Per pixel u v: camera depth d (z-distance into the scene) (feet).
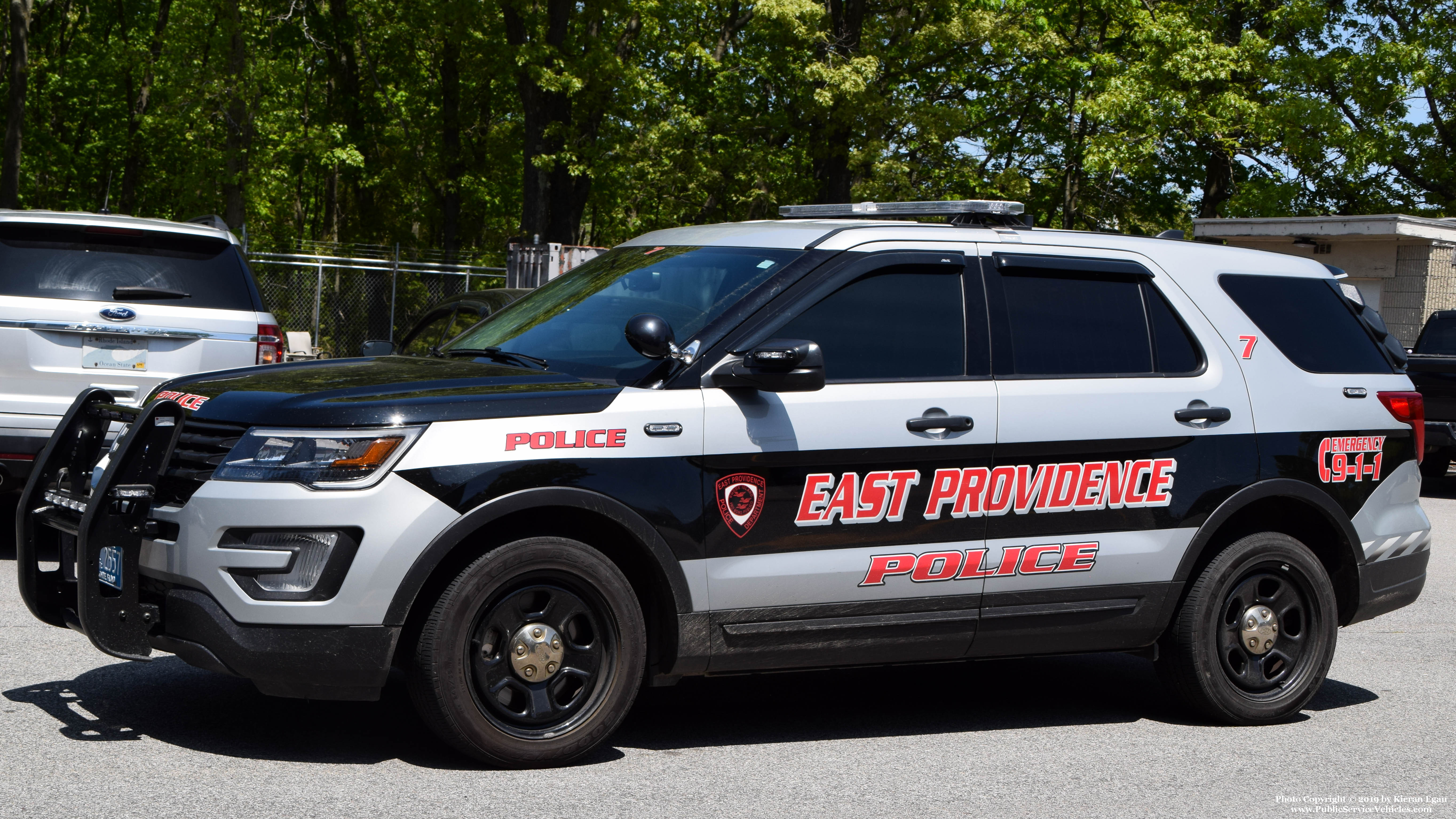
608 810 13.76
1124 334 17.98
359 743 15.79
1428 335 52.13
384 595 13.98
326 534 13.98
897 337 16.57
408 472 14.11
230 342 26.20
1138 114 95.04
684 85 108.06
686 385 15.43
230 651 13.99
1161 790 15.47
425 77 115.44
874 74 89.15
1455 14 91.76
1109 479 17.43
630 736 16.88
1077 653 17.85
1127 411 17.52
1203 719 18.85
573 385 15.29
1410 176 95.96
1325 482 18.98
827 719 18.26
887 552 16.24
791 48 89.56
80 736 15.48
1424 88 92.22
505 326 18.19
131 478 14.79
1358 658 23.59
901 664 16.90
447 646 14.29
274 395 14.82
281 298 77.00
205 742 15.53
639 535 14.97
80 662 18.94
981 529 16.74
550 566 14.73
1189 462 17.94
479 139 117.29
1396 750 17.65
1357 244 72.59
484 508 14.30
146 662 18.76
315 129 100.58
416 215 125.90
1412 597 20.25
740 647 15.78
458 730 14.46
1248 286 19.19
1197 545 17.99
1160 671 18.72
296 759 15.03
